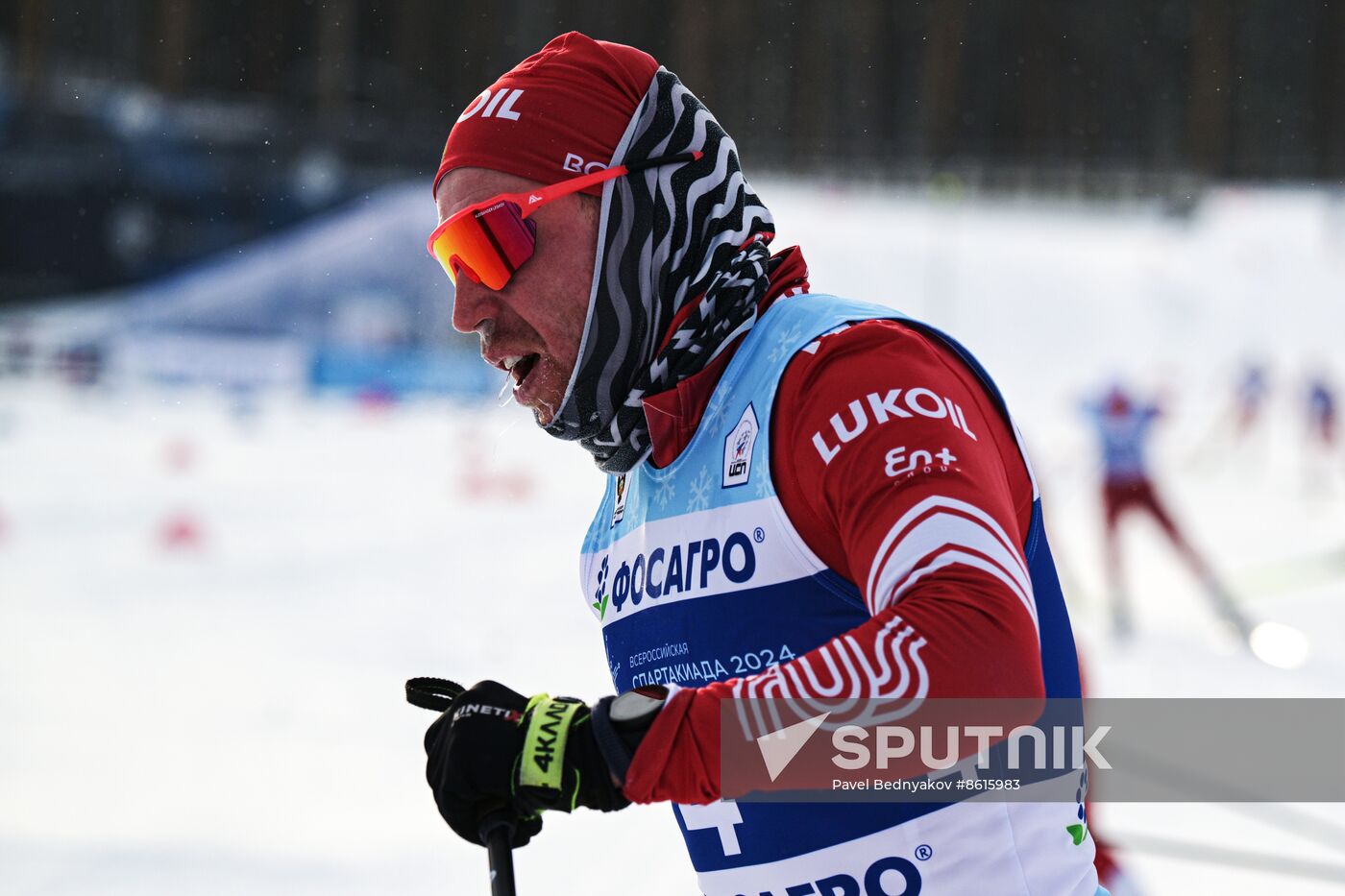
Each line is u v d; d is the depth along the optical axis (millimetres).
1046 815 5047
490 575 31047
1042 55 147500
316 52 119938
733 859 5227
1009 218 116812
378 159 92625
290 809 14812
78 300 76562
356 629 24797
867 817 4852
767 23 142750
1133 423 27594
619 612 5488
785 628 4719
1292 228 110188
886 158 142625
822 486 4414
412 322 77250
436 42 124125
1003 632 3879
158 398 67562
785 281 5410
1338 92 141750
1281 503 52031
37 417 58812
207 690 20062
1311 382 66438
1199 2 145375
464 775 4234
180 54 117250
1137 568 36656
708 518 4945
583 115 5250
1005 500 4305
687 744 4031
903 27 145750
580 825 14414
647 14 137250
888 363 4473
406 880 12781
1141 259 107188
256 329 76125
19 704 18922
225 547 33344
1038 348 96750
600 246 5211
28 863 12961
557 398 5434
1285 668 23422
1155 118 146250
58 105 83500
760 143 141625
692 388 5082
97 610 25719
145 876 12719
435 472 51062
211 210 80250
